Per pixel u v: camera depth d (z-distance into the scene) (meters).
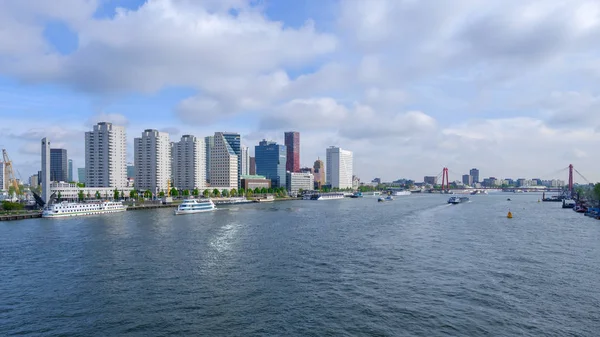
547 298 69.69
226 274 87.00
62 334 56.88
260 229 162.00
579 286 76.38
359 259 101.00
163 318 62.19
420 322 59.75
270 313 63.97
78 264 96.06
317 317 62.16
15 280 82.69
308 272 88.44
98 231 155.00
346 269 90.75
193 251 112.19
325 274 86.56
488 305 66.44
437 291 73.94
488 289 74.88
